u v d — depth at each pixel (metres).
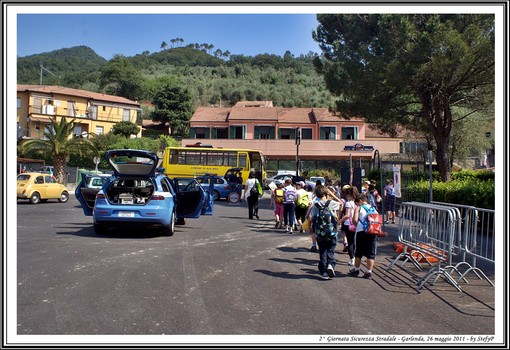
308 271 8.66
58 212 18.86
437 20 18.77
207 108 57.72
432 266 9.57
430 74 19.59
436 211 8.97
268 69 125.12
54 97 54.66
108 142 51.03
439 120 23.11
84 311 5.67
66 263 8.34
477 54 18.80
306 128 53.09
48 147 33.25
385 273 8.82
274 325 5.43
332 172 45.84
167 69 124.75
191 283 7.25
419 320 5.87
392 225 17.36
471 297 7.13
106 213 11.62
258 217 18.72
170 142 54.09
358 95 23.17
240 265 8.85
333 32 25.11
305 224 11.09
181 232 13.45
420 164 29.00
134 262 8.64
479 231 8.76
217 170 34.53
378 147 48.09
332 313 5.99
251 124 52.66
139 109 62.97
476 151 37.22
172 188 13.41
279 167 49.41
